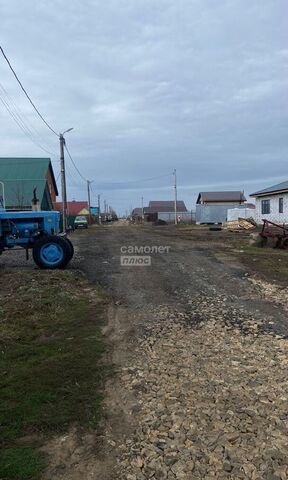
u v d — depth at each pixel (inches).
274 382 167.9
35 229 468.1
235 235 1011.9
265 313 270.5
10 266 474.3
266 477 112.0
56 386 167.0
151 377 174.6
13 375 177.0
